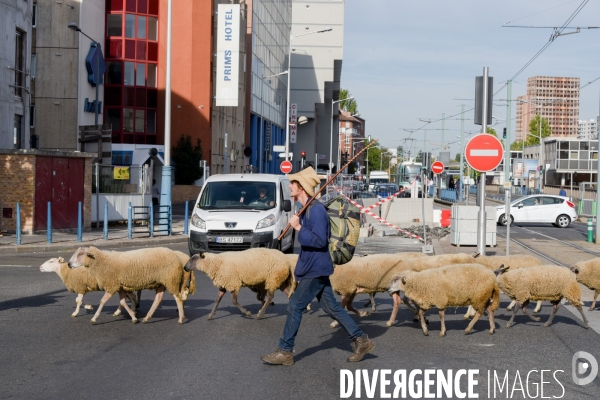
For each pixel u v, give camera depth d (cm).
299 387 711
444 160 4709
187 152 5269
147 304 1229
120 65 5372
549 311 1227
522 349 910
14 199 2572
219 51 5228
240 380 734
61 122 4738
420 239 2561
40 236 2525
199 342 922
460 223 2414
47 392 687
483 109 1666
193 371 769
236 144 6469
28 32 3250
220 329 1013
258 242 1720
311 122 9294
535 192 8300
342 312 818
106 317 1100
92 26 5028
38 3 4703
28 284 1443
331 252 826
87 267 1015
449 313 1191
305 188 792
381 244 2514
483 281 977
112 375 750
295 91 9250
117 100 5369
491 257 1200
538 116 17538
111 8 5362
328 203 849
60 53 4728
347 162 806
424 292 961
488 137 1658
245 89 6688
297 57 9212
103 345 899
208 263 1048
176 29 5506
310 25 9231
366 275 1073
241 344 912
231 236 1716
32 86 4712
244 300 1285
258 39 7019
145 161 4766
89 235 2634
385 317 1145
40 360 817
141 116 5469
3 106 2955
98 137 2995
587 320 1122
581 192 6191
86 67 4894
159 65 5544
